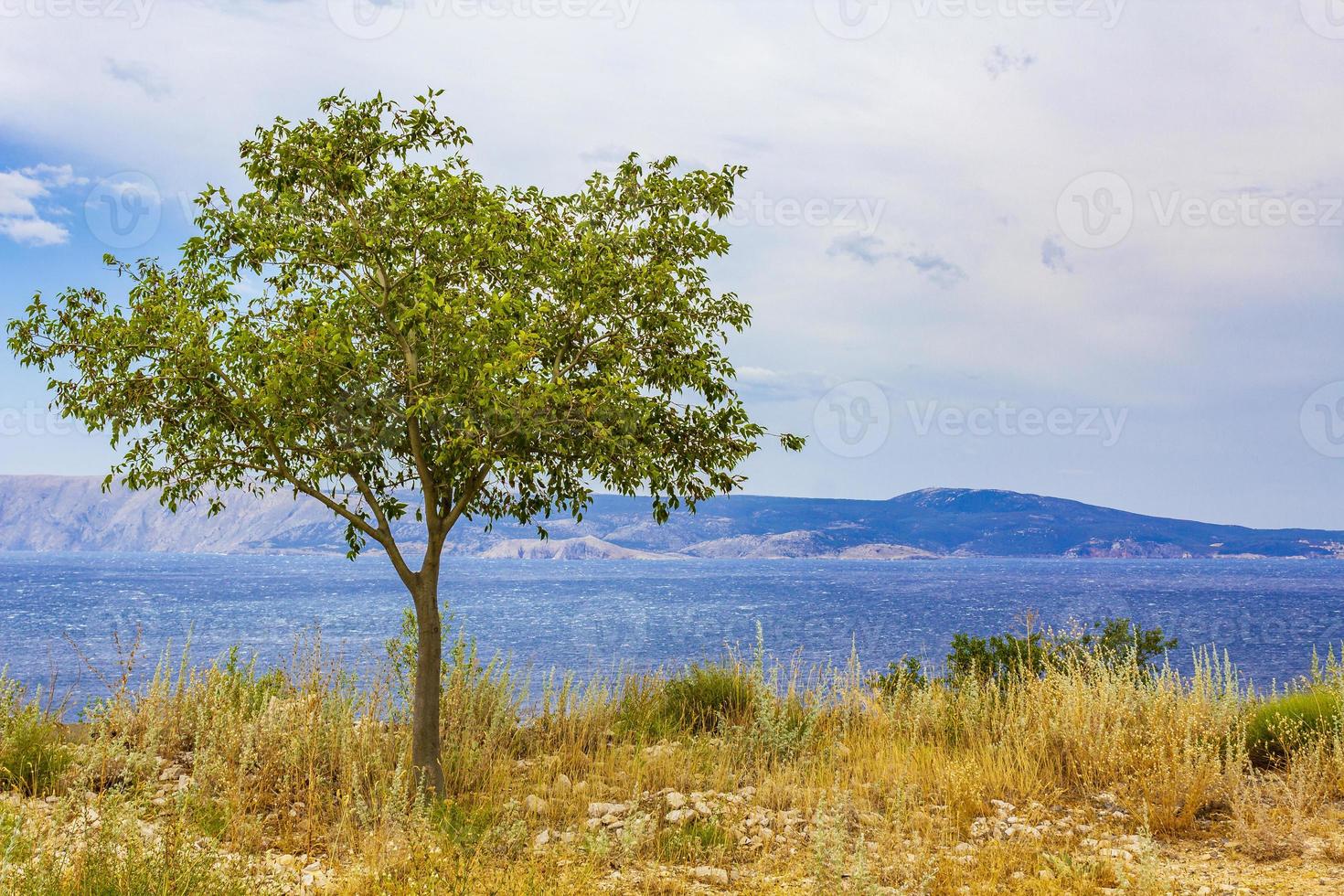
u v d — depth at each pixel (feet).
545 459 28.96
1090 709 31.24
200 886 17.10
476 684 35.68
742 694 39.24
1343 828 23.95
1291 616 266.77
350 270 29.04
